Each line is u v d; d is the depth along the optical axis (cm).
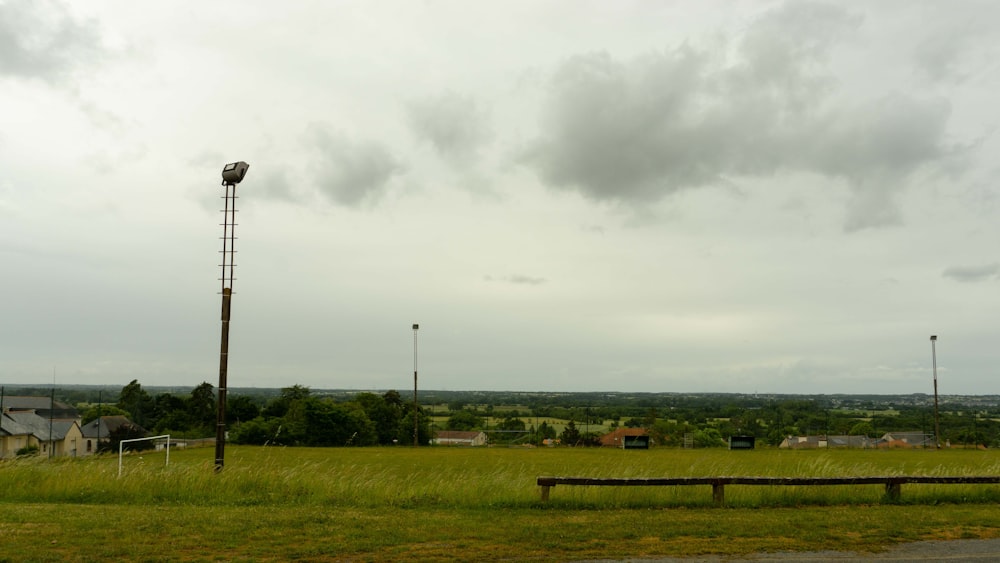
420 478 2256
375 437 8506
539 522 1226
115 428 7394
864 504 1500
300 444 7875
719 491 1477
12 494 1530
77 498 1503
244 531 1090
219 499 1505
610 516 1305
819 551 1007
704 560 949
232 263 2198
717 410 14112
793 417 11406
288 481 1641
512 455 5022
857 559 959
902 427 8844
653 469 2958
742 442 6031
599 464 3922
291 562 914
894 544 1055
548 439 8625
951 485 1616
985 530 1162
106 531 1068
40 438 5534
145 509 1332
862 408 15688
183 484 1590
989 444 7025
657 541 1065
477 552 984
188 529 1095
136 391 9650
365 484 1642
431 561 928
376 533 1095
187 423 9125
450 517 1270
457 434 9375
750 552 998
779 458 4225
